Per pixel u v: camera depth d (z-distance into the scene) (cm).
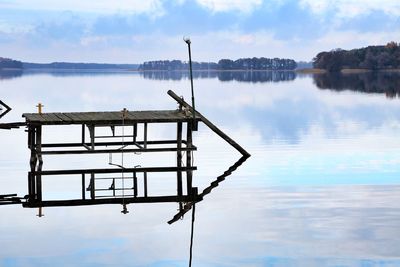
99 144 2325
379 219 1477
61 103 4856
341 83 9475
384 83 9106
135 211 1595
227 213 1560
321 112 4316
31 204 1666
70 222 1489
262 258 1227
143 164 2255
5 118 3666
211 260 1223
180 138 2231
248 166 2205
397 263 1191
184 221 1492
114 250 1280
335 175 2022
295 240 1330
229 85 9069
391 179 1948
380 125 3488
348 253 1246
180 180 1972
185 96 6031
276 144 2756
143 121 2145
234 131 3256
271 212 1558
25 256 1248
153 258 1234
